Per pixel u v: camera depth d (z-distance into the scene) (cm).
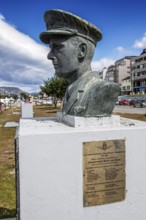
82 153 242
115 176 255
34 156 229
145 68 5881
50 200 235
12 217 356
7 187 464
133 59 6438
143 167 264
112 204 255
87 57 293
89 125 265
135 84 6344
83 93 280
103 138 249
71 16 274
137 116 1770
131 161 261
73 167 240
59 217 239
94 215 250
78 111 271
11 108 3388
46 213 235
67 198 240
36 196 231
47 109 2853
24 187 229
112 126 270
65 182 238
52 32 277
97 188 249
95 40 303
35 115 1939
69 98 297
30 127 264
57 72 299
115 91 277
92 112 271
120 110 2581
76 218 245
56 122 305
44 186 233
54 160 234
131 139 259
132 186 262
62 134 234
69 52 284
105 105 276
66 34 279
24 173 228
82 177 243
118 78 7188
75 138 239
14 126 1284
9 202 405
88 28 282
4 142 868
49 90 2742
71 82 313
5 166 591
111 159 253
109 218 255
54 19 288
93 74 296
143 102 3306
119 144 254
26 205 230
